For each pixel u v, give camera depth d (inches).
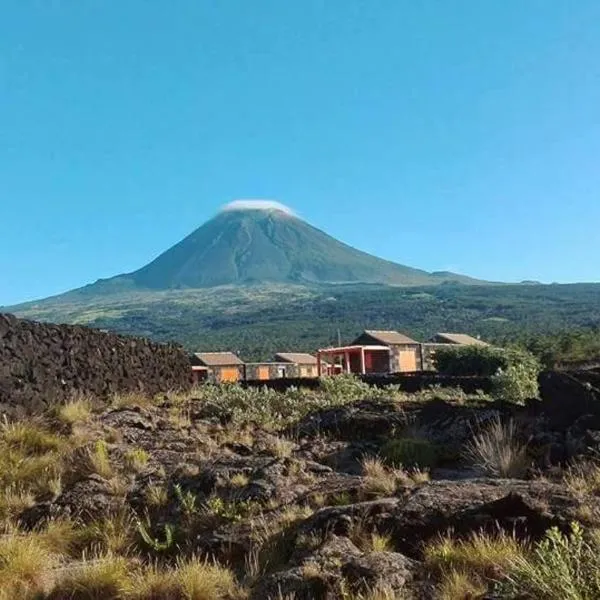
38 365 524.7
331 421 489.7
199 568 237.9
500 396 663.8
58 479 349.4
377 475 341.7
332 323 7234.3
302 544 241.4
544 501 244.2
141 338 800.3
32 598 237.3
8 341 492.7
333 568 217.9
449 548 221.6
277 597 210.1
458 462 385.1
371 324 7199.8
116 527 297.4
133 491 333.4
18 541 273.3
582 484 281.0
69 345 596.1
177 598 227.5
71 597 237.0
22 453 390.9
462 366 1325.0
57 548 285.3
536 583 179.8
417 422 456.1
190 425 499.8
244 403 615.2
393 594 199.2
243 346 5310.0
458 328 6284.5
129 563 262.1
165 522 300.8
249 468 340.2
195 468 350.6
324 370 1913.1
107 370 660.7
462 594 195.0
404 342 2060.8
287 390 772.0
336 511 257.0
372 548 233.6
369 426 469.4
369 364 1994.3
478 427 417.1
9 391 469.7
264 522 277.3
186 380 949.2
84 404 512.4
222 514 292.0
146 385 762.2
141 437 447.5
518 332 4347.9
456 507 249.8
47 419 470.3
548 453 351.9
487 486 274.8
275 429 507.8
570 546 191.0
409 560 222.2
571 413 394.6
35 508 322.0
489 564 209.9
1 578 245.8
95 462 363.6
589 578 178.2
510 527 232.2
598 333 2033.7
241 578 241.1
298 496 309.0
